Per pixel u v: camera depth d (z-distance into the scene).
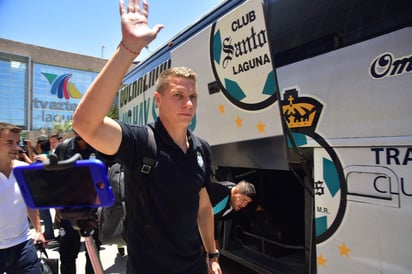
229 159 2.83
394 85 1.75
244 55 2.57
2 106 22.98
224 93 2.84
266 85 2.38
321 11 2.21
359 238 1.88
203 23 3.55
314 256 2.29
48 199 1.11
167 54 4.45
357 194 1.90
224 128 2.87
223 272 3.89
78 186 1.09
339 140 2.00
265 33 2.33
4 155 2.40
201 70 3.18
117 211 2.39
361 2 1.96
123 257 4.87
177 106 1.53
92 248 1.25
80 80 26.47
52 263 2.80
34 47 24.25
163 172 1.48
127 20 1.25
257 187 3.37
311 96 2.20
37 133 23.70
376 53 1.84
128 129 1.44
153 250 1.52
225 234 3.43
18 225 2.46
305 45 2.28
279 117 2.30
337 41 2.07
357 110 1.91
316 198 2.13
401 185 1.70
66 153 3.36
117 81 1.24
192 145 1.66
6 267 2.44
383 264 1.77
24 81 23.92
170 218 1.51
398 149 1.71
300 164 2.38
